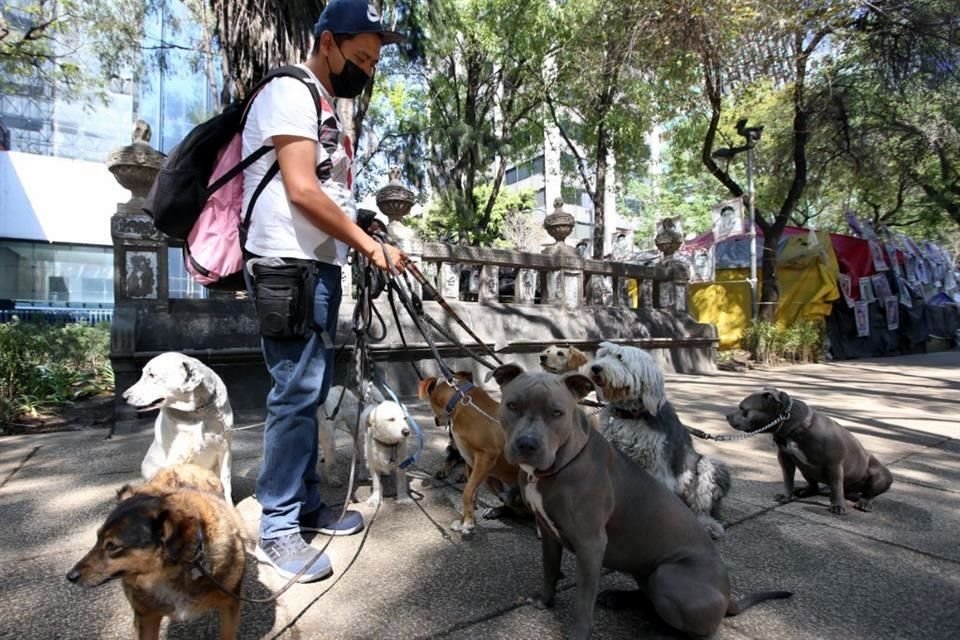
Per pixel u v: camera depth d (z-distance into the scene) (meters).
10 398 5.46
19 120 19.12
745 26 9.69
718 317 13.62
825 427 3.30
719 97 11.88
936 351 18.00
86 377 7.03
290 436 2.43
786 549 2.84
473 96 16.86
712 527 2.94
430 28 12.15
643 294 10.04
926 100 13.84
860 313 14.54
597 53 12.20
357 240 2.35
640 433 2.88
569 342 8.14
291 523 2.44
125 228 5.41
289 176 2.23
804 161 12.83
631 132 15.04
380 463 3.28
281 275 2.33
